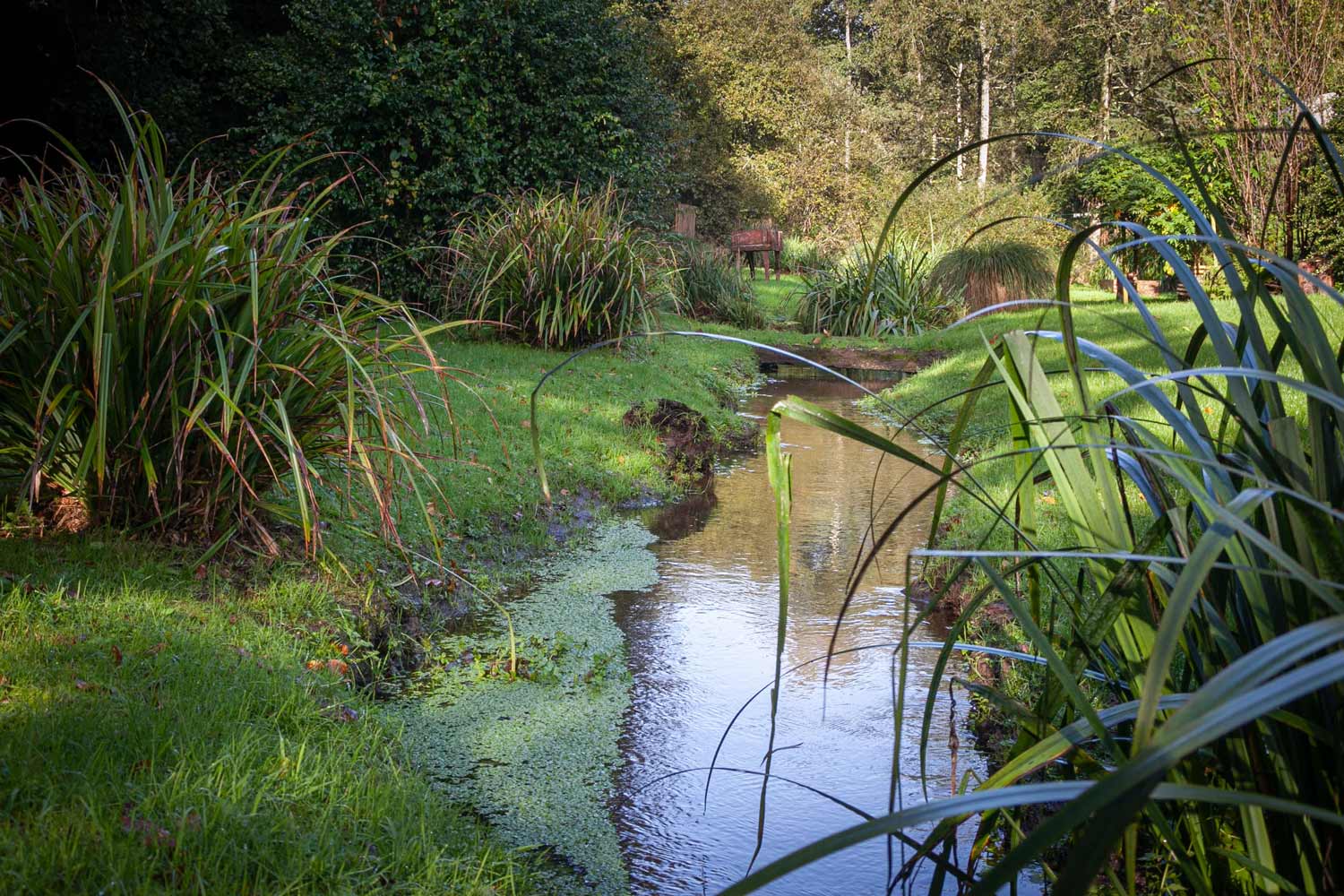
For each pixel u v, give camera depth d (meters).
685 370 12.75
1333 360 1.60
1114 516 1.88
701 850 3.29
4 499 4.64
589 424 8.99
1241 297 1.70
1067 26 34.06
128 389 4.37
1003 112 38.81
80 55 13.24
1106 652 2.31
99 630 3.67
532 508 7.02
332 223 12.64
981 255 18.78
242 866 2.47
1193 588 1.11
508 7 13.21
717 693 4.55
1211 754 1.88
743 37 40.69
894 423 11.20
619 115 15.81
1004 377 1.92
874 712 4.35
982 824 2.16
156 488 4.59
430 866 2.70
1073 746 2.04
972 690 2.13
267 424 4.33
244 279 4.52
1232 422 3.19
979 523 5.91
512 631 4.91
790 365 16.11
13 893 2.19
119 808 2.56
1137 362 9.98
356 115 12.53
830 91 43.00
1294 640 0.98
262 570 4.65
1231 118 13.20
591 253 11.81
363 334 5.12
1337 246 12.54
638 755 3.93
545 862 3.15
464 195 13.04
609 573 6.24
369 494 5.59
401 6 12.64
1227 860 1.94
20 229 4.52
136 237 4.29
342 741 3.43
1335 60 12.74
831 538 7.19
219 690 3.41
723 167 37.84
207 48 15.87
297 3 12.98
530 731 4.09
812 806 3.57
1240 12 13.47
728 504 8.18
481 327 11.80
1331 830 1.66
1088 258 23.84
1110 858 2.79
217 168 12.41
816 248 33.69
